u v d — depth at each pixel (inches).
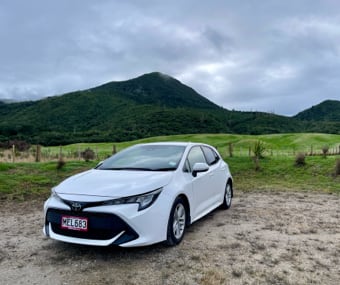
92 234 162.7
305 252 178.7
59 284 139.6
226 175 287.9
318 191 402.9
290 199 347.3
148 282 140.8
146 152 230.8
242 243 192.5
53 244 191.6
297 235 210.2
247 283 140.4
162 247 183.9
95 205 159.9
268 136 2920.8
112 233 159.5
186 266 157.6
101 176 191.3
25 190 374.3
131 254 173.0
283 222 243.8
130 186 170.4
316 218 257.4
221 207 286.4
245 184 469.4
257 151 695.1
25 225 238.4
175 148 231.1
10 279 144.7
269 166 604.1
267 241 197.0
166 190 179.2
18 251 180.5
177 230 189.2
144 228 162.1
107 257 169.3
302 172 546.6
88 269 154.6
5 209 293.3
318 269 156.1
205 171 215.0
